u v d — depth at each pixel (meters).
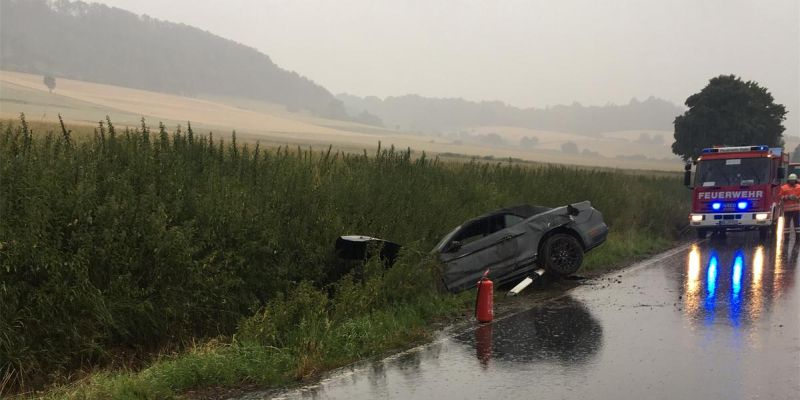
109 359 7.08
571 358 6.44
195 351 6.81
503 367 6.24
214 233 8.60
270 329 7.23
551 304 9.49
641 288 10.52
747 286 10.24
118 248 7.61
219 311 8.32
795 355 6.14
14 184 7.44
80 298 6.97
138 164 8.96
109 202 7.70
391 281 9.22
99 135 10.11
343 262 10.13
